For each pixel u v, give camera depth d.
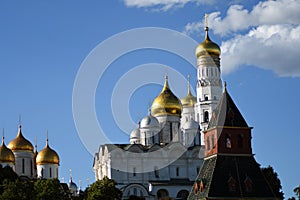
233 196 135.38
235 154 140.50
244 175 138.12
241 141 141.88
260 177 138.88
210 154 143.25
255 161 140.88
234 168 138.75
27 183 195.38
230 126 141.75
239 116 143.88
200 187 139.38
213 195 134.75
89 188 187.12
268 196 136.88
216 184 136.12
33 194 179.38
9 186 176.62
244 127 142.25
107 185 184.75
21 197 174.62
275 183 180.62
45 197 181.00
